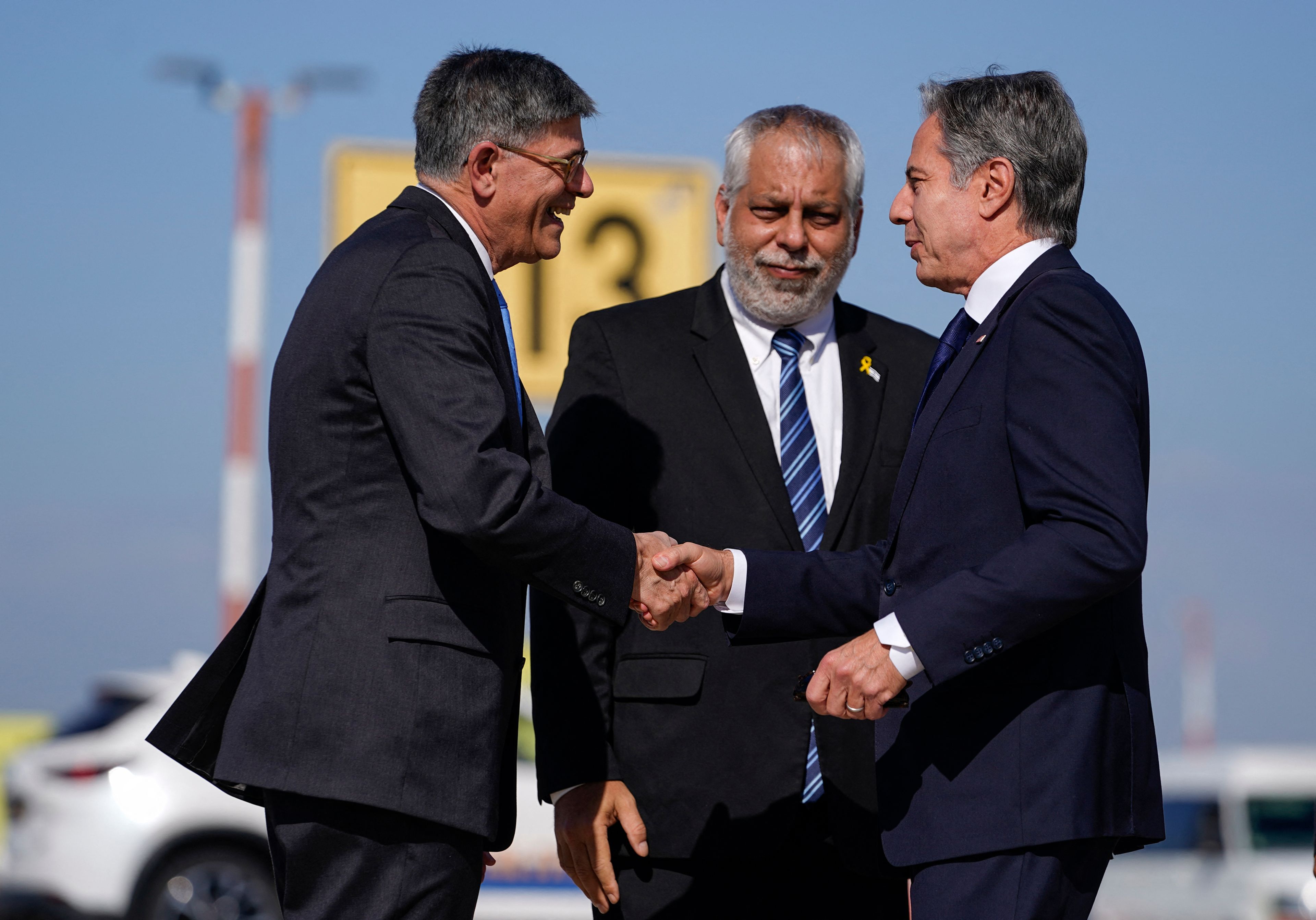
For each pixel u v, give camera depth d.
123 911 22.86
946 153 8.39
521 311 22.98
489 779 8.01
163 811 23.20
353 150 22.09
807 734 9.98
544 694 10.11
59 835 22.97
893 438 10.52
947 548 7.98
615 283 23.11
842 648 7.88
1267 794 29.30
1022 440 7.68
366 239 8.33
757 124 10.42
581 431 10.48
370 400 7.98
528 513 7.86
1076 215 8.42
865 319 11.05
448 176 8.87
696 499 10.25
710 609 10.16
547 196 8.91
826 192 10.21
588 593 8.24
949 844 7.73
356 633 7.80
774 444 10.40
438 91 8.90
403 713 7.76
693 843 9.91
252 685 7.91
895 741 8.06
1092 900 7.85
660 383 10.47
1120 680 7.86
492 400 7.93
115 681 24.48
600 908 10.22
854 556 9.37
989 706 7.80
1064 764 7.61
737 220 10.36
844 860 9.84
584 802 9.98
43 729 25.67
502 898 23.44
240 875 23.30
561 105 8.88
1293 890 28.11
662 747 10.04
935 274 8.54
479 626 8.06
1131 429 7.56
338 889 7.79
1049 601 7.42
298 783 7.66
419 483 7.76
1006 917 7.58
